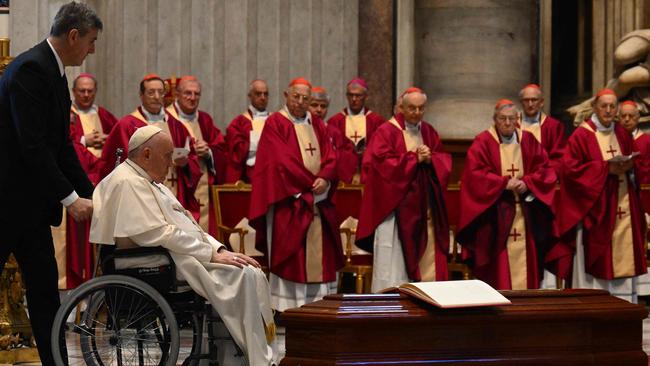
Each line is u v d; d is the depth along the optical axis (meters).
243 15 22.52
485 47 22.59
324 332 8.80
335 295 9.09
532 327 8.97
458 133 22.12
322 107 19.44
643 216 17.92
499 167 16.88
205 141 17.97
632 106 19.91
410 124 16.58
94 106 17.83
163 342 9.51
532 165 17.02
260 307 9.83
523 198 16.89
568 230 17.59
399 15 22.70
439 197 16.19
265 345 9.69
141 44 22.22
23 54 9.68
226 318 9.59
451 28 22.67
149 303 9.48
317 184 16.08
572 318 8.98
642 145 20.45
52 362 9.98
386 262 16.09
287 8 22.72
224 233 17.12
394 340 8.78
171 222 9.97
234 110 22.47
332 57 22.88
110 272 9.83
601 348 9.13
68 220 16.30
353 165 17.95
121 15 22.17
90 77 17.69
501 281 16.73
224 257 9.80
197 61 22.38
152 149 10.02
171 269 9.62
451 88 22.59
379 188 16.09
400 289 9.19
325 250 16.38
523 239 16.86
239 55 22.48
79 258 16.31
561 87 24.56
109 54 22.17
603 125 17.94
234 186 17.17
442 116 22.31
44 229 9.93
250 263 9.90
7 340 11.91
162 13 22.30
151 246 9.64
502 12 22.67
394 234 16.11
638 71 22.17
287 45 22.72
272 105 22.62
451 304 8.64
